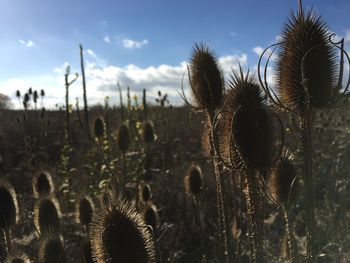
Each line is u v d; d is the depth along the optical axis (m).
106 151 0.84
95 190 0.70
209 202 0.63
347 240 0.42
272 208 0.50
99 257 0.19
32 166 0.93
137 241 0.19
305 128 0.27
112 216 0.19
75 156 1.01
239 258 0.37
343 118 0.73
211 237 0.49
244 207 0.43
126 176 0.75
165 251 0.48
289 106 0.27
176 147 1.02
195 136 1.11
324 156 0.65
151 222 0.41
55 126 1.38
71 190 0.72
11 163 0.98
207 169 0.73
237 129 0.25
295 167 0.33
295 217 0.48
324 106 0.27
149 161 0.85
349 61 0.25
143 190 0.56
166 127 1.15
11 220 0.34
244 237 0.44
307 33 0.27
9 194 0.35
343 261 0.39
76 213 0.43
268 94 0.25
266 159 0.25
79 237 0.40
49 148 1.14
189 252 0.52
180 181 0.76
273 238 0.47
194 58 0.35
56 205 0.38
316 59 0.27
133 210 0.20
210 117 0.35
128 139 0.70
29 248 0.40
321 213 0.51
